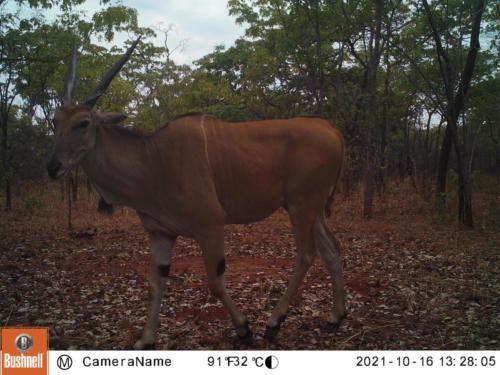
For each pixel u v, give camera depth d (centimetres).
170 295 409
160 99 1401
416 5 752
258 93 1208
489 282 443
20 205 941
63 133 274
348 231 717
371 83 880
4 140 920
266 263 526
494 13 808
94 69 948
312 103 988
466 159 741
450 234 686
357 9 850
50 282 454
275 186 304
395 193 1088
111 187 293
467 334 314
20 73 895
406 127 1373
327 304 384
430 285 435
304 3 860
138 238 677
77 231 727
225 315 358
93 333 324
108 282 457
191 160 284
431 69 983
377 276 467
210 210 285
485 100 1047
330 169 312
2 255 567
